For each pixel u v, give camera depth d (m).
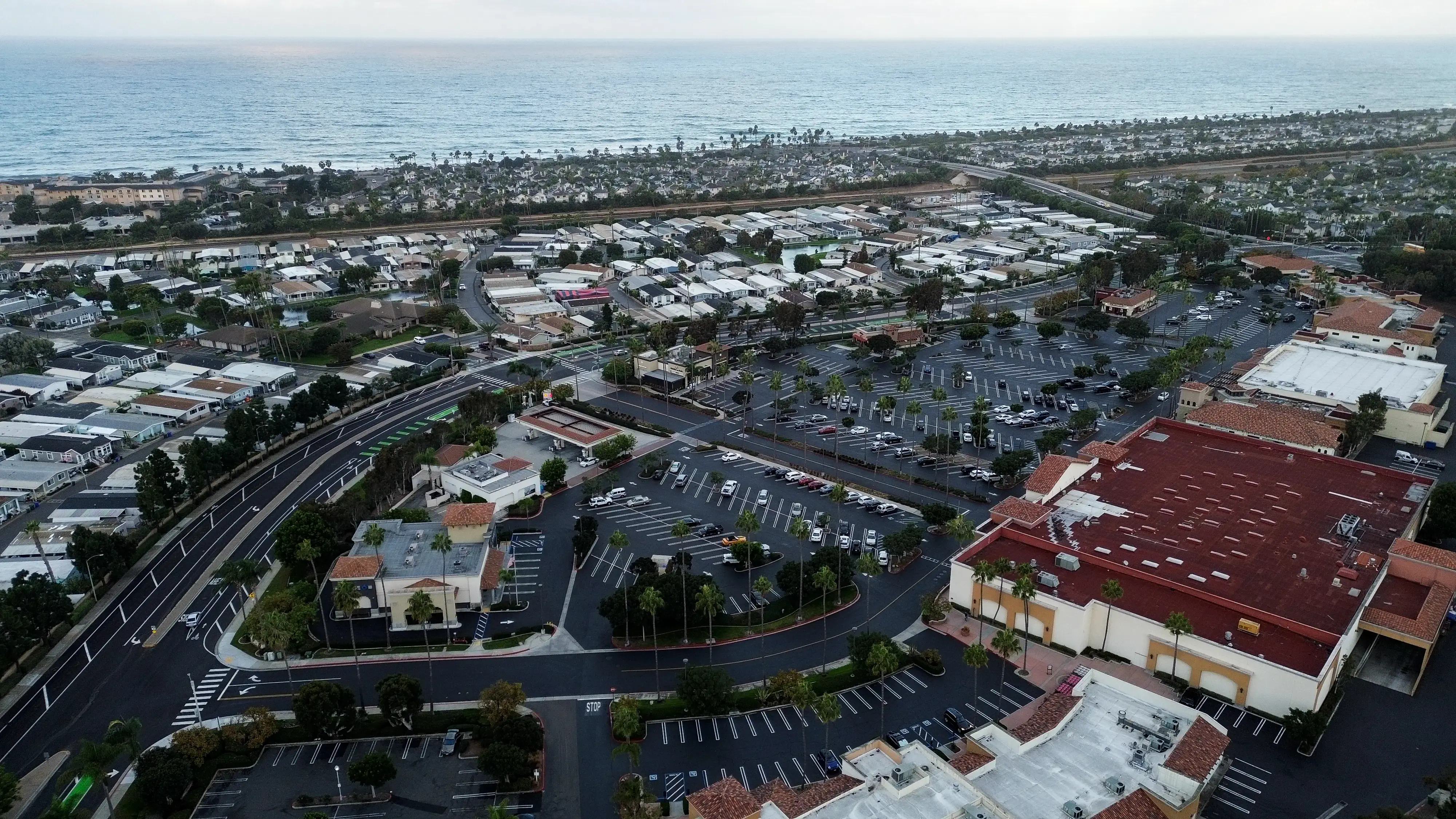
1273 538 159.38
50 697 137.25
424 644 147.12
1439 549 148.00
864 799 103.56
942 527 180.88
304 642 143.75
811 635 148.62
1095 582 148.75
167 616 158.00
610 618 145.25
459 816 112.06
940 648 144.50
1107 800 104.25
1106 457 188.38
